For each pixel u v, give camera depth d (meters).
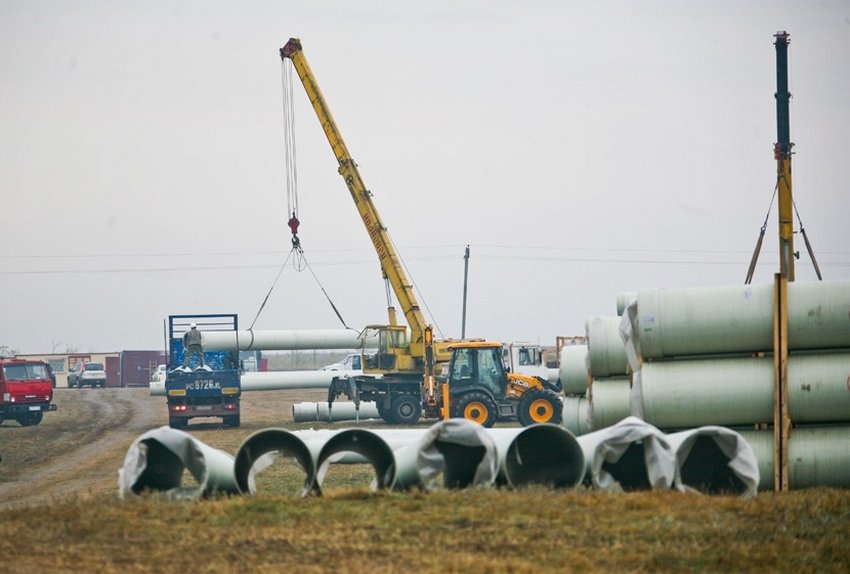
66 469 97.56
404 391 152.88
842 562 40.06
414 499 52.62
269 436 56.66
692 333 60.75
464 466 57.16
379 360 152.88
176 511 50.09
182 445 54.19
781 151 118.62
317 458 56.34
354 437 56.91
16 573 38.38
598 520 47.16
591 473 55.22
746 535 43.91
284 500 52.66
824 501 52.00
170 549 42.12
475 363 141.62
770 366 60.25
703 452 58.75
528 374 161.62
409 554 40.72
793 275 118.50
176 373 146.25
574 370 89.50
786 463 58.66
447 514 48.44
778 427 58.97
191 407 146.00
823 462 58.56
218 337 160.00
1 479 90.88
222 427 148.75
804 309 59.31
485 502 51.00
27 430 151.50
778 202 118.88
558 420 139.25
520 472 56.66
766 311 60.00
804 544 42.47
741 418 60.28
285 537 43.78
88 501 55.31
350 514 48.81
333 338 168.62
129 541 43.72
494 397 141.12
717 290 61.12
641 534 44.31
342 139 160.75
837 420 59.56
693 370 61.00
